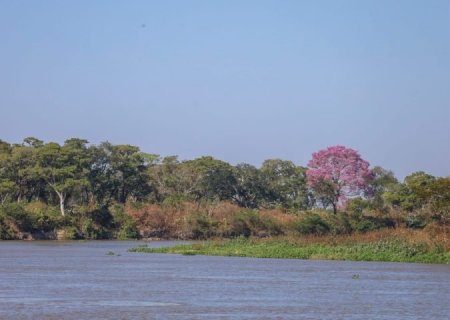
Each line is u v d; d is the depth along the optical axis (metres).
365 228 166.50
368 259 117.00
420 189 140.00
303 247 128.62
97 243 183.62
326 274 92.25
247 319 56.53
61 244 175.75
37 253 134.25
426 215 161.50
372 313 60.00
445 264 109.38
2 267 100.19
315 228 168.50
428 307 63.47
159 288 75.62
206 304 64.00
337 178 192.38
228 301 66.06
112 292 71.75
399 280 85.31
